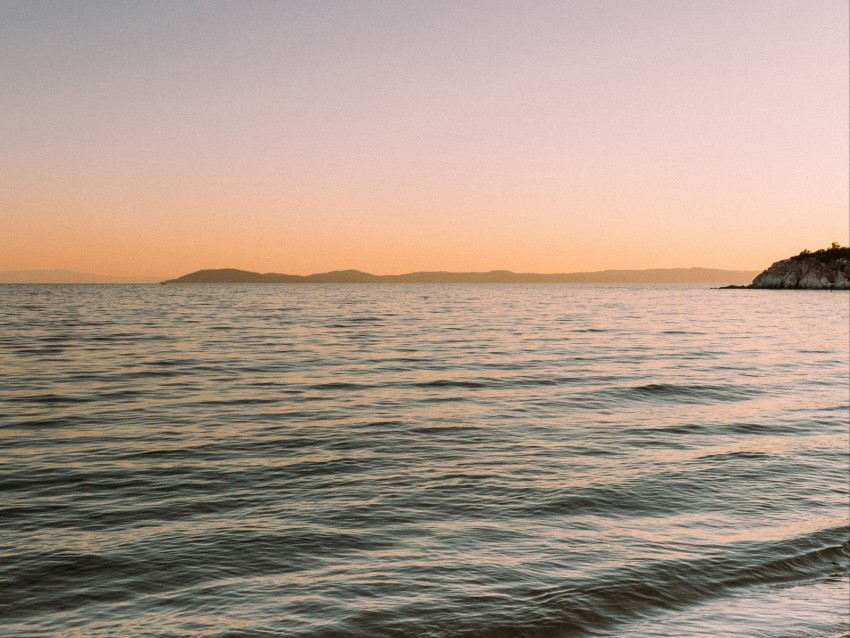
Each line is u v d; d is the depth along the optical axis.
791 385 23.97
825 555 8.90
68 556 8.09
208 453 13.13
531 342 39.62
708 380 24.53
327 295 164.00
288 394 20.36
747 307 104.88
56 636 6.29
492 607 7.16
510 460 13.06
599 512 10.23
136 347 33.88
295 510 9.95
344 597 7.24
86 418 16.33
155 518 9.52
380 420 16.64
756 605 7.53
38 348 32.62
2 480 11.12
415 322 58.69
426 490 11.05
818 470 12.88
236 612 6.86
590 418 17.48
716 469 12.73
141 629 6.46
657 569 8.23
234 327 49.91
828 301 138.25
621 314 77.12
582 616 7.08
